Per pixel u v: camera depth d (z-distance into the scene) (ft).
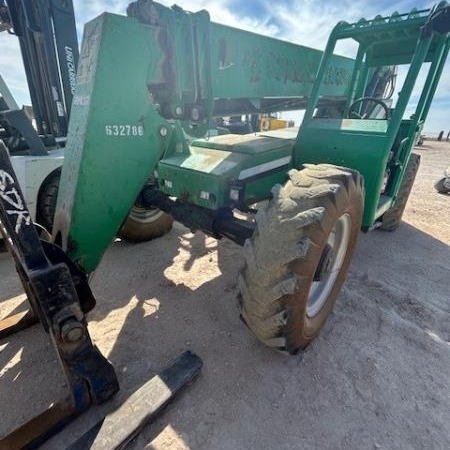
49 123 14.02
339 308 8.06
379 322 7.61
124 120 5.57
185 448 4.83
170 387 5.43
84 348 4.89
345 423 5.25
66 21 12.75
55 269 4.44
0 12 12.73
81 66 5.46
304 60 7.91
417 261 10.78
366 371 6.24
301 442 4.95
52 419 4.91
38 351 6.53
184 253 10.77
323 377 6.08
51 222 10.89
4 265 10.05
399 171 9.56
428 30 6.70
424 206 16.71
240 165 6.70
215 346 6.77
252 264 5.07
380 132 7.05
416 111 8.93
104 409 5.32
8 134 12.75
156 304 8.11
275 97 7.48
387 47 9.32
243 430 5.09
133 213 10.67
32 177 10.21
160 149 6.22
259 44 6.55
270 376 6.07
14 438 4.64
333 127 7.63
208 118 5.87
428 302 8.51
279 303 5.15
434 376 6.20
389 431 5.15
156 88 5.38
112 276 9.32
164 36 5.02
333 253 6.87
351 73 10.05
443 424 5.29
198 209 7.34
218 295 8.50
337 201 5.13
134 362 6.33
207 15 5.18
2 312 7.77
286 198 5.09
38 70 13.26
